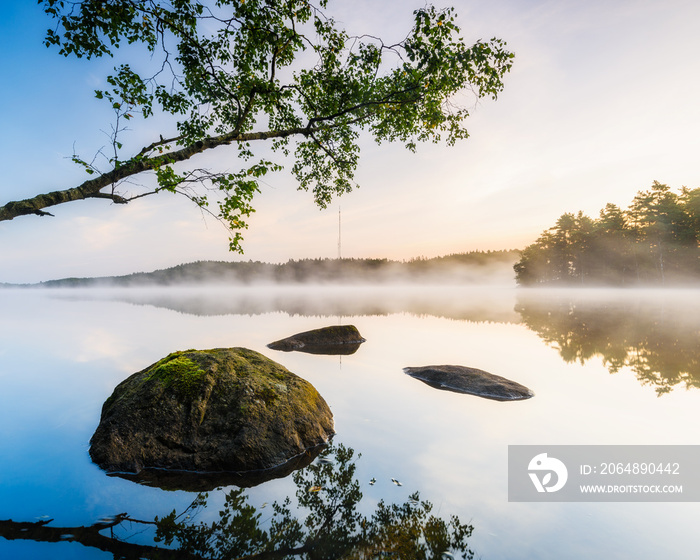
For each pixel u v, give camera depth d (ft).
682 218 217.77
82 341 51.96
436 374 31.17
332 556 10.43
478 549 10.62
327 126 26.61
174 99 23.47
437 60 22.17
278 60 23.31
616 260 250.98
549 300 178.50
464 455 17.16
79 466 15.90
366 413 23.11
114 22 17.29
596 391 27.86
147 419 17.19
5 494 13.60
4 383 30.37
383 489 14.26
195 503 13.29
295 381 21.47
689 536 11.21
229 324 74.08
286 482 14.89
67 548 10.55
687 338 53.57
